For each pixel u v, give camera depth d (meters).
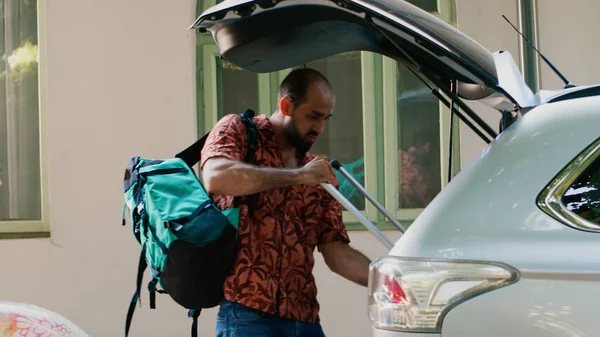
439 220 3.55
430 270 3.45
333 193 4.38
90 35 7.68
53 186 7.70
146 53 7.68
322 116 4.61
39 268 7.72
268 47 4.57
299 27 4.38
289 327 4.47
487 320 3.32
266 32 4.42
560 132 3.53
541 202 3.43
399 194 7.80
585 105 3.57
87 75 7.68
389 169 7.78
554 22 7.56
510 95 3.91
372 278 3.62
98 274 7.67
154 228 4.32
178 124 7.68
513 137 3.62
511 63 4.24
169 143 7.68
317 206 4.71
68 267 7.70
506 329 3.29
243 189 4.28
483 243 3.42
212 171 4.32
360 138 7.85
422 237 3.54
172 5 7.69
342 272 4.77
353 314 7.56
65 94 7.70
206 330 7.63
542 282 3.28
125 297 7.66
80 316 7.68
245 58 4.67
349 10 4.07
